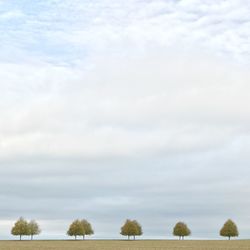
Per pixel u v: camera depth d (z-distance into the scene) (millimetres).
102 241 184000
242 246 126688
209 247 120750
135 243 158750
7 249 107438
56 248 113062
